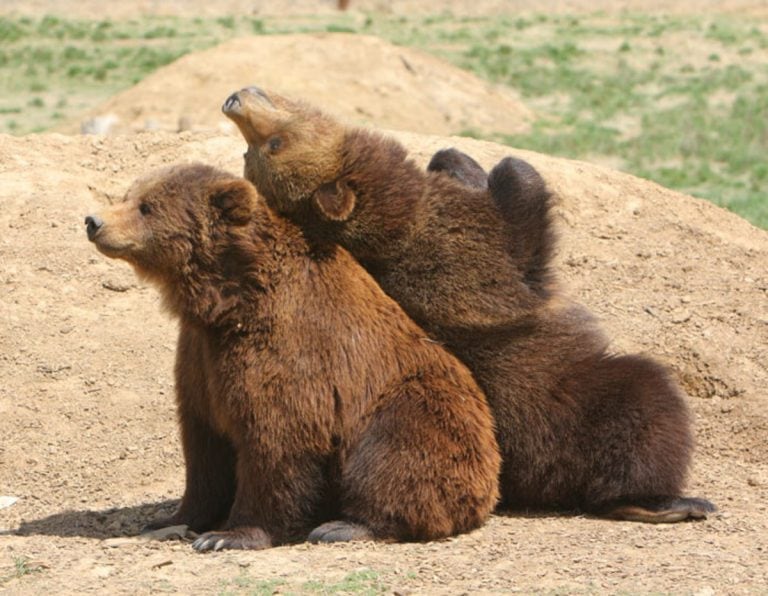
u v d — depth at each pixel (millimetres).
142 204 10648
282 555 10344
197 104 37969
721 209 19141
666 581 9469
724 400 14758
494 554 10312
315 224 11039
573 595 9172
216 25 69375
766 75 53875
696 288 16516
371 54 42125
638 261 17031
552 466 11531
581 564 9977
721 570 9758
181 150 18359
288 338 10609
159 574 9961
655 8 75000
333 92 39969
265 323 10633
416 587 9445
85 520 12500
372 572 9719
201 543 10719
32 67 54750
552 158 18938
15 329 15664
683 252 17406
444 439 10727
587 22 70062
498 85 51781
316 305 10719
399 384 10906
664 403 11430
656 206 18312
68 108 46562
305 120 11070
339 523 10812
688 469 11633
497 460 11203
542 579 9602
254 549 10648
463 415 10906
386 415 10750
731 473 13531
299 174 10969
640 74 54281
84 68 54906
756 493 12750
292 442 10609
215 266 10648
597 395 11445
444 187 11422
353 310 10828
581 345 11727
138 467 13836
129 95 39188
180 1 75062
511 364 11461
